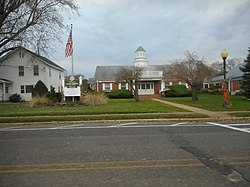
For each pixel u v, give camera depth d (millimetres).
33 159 6125
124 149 7016
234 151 6613
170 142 7871
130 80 34594
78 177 4820
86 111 16609
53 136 9359
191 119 13500
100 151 6832
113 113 15938
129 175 4891
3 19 25156
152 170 5168
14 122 13227
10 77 38438
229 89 45938
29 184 4492
